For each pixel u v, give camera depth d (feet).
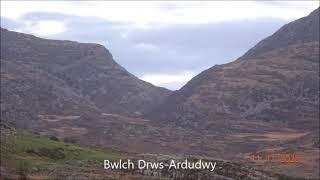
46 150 296.71
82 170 261.03
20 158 266.77
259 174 314.76
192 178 281.54
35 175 234.99
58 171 248.73
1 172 228.84
